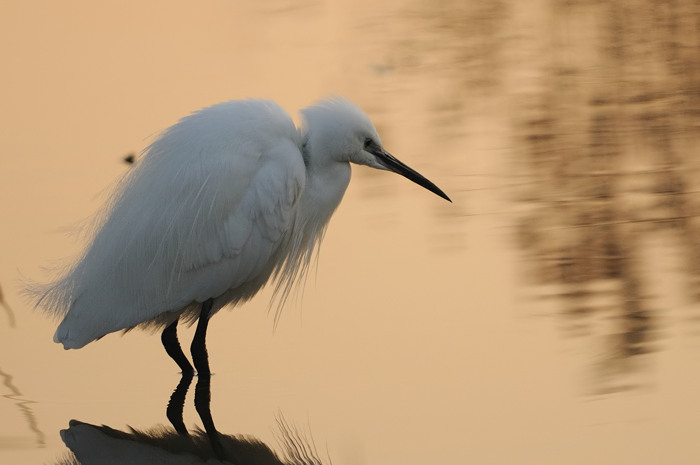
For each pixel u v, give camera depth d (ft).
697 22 62.34
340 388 29.17
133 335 35.32
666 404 27.09
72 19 77.10
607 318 33.40
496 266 38.68
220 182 31.60
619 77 59.93
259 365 31.48
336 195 35.09
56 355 32.94
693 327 32.22
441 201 46.34
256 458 25.31
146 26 75.72
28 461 25.16
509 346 31.60
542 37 67.26
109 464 24.90
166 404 28.91
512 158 51.11
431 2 75.46
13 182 48.73
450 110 57.82
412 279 37.76
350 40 70.23
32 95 61.72
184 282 32.07
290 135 33.45
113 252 31.71
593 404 27.27
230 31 73.61
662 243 40.19
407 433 25.88
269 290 38.88
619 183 47.32
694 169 48.55
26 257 40.06
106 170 50.11
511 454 24.45
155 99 60.13
